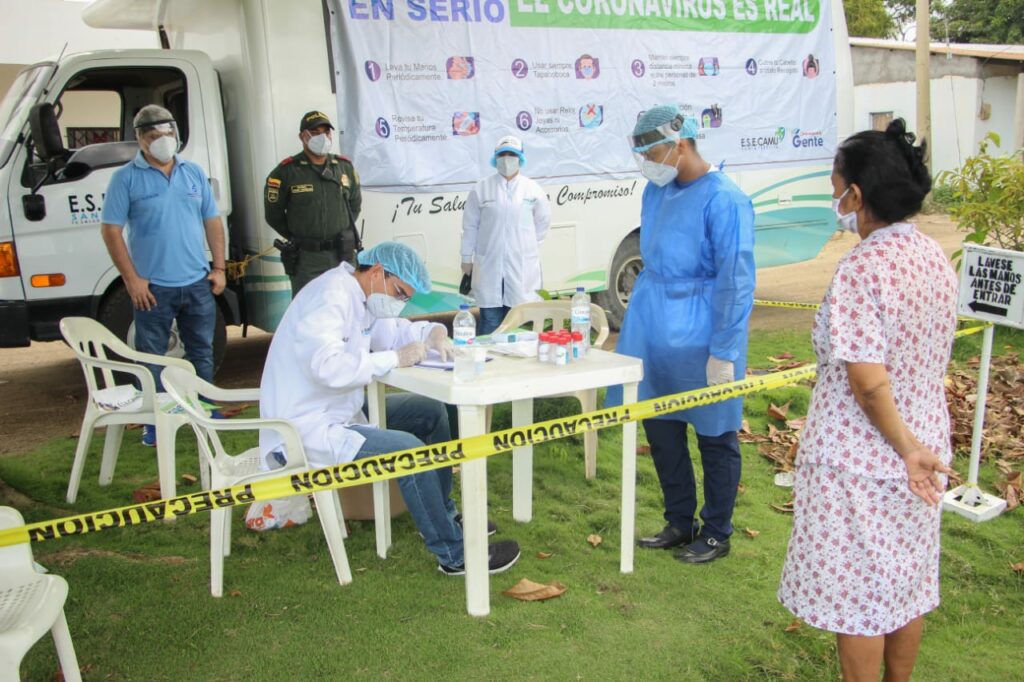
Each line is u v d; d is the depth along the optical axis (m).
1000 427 5.32
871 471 2.38
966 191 7.62
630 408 3.21
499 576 3.63
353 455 3.45
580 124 7.50
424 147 6.76
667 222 3.63
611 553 3.86
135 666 3.00
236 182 6.64
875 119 21.67
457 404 3.16
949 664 3.05
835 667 3.01
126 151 6.18
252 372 7.28
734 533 4.06
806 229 9.04
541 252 7.53
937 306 2.35
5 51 10.59
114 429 4.61
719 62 8.17
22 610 2.36
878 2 27.98
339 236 5.95
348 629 3.22
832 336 2.33
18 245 5.83
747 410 5.62
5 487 4.61
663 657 3.04
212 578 3.46
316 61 6.29
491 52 6.97
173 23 7.31
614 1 7.52
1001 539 4.02
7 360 7.87
